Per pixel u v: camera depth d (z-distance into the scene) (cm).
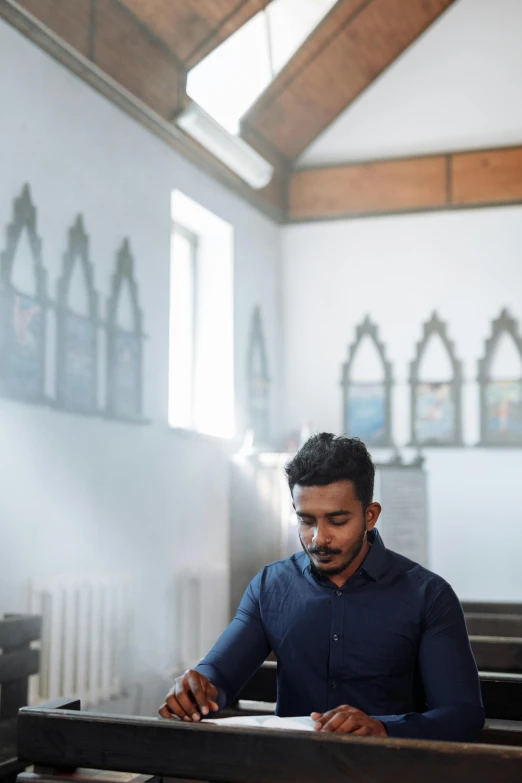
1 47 479
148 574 604
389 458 844
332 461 191
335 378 870
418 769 146
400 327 858
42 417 493
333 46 782
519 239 836
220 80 755
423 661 197
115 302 576
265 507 659
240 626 216
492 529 814
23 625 354
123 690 542
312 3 739
